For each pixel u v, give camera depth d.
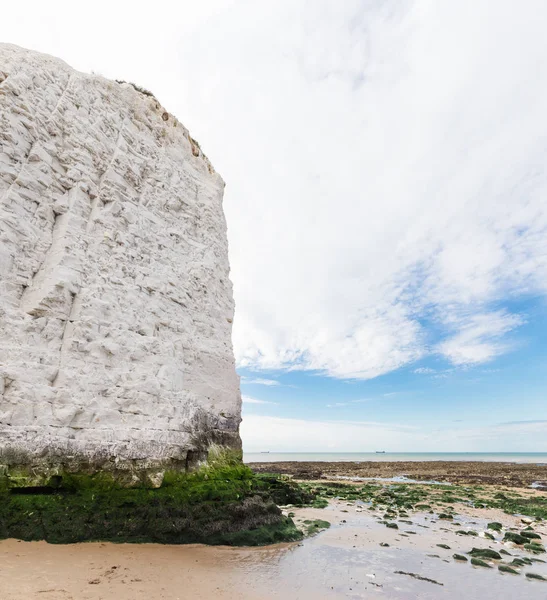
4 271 7.57
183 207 12.82
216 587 5.89
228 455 11.06
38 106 9.08
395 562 8.38
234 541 8.34
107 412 7.91
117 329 8.88
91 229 9.38
